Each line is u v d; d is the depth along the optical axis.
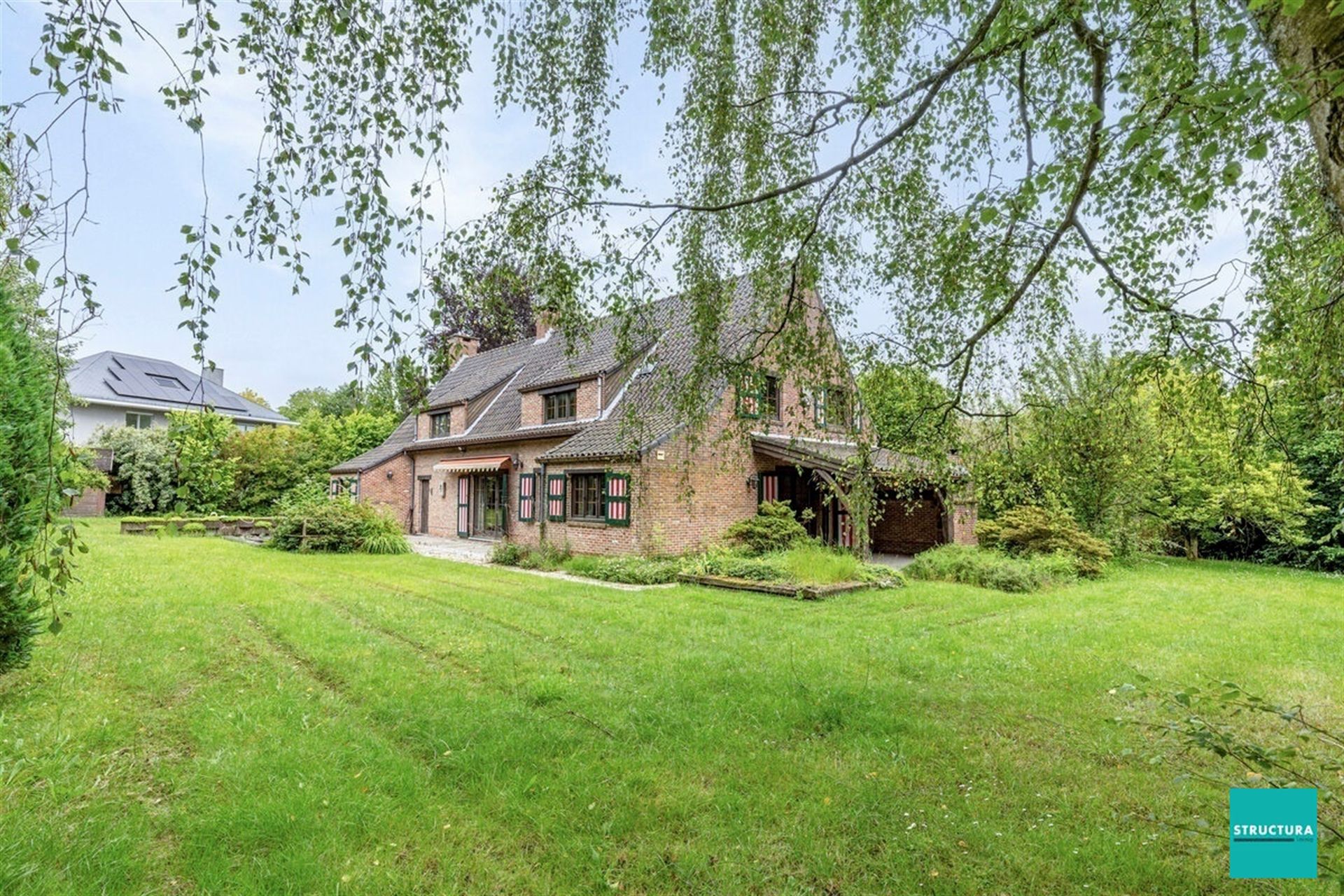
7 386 4.72
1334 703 5.88
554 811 3.69
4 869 2.95
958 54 4.69
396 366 3.88
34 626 5.30
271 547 17.88
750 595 11.13
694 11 5.48
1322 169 2.54
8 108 2.80
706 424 6.28
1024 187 3.35
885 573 12.69
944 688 6.03
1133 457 15.59
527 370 23.86
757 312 6.14
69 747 4.25
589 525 16.23
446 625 8.20
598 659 6.80
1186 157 4.55
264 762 4.09
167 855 3.25
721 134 5.64
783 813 3.74
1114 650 7.57
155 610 8.22
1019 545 15.65
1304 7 2.45
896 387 6.08
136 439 27.84
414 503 26.39
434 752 4.41
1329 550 17.86
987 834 3.54
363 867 3.18
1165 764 4.39
